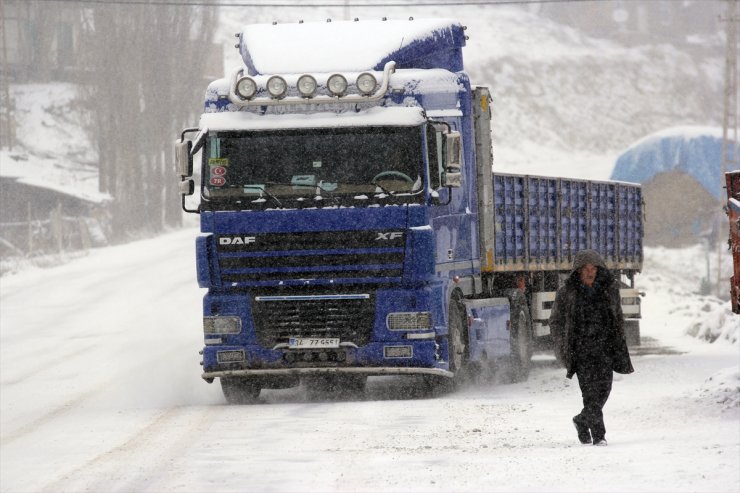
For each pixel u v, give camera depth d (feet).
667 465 77.77
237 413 119.55
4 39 647.56
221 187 129.70
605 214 206.69
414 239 127.03
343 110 129.39
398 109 128.57
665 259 512.22
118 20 571.28
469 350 142.41
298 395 144.56
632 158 557.33
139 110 570.87
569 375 92.02
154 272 348.18
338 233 127.85
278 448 92.43
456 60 144.97
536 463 81.30
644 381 145.79
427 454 87.51
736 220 119.96
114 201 549.13
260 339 129.59
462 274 143.43
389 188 127.65
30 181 563.07
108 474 82.07
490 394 139.44
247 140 129.70
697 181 547.08
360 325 128.47
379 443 94.17
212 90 132.98
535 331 173.68
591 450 87.04
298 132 129.08
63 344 201.46
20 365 174.81
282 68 134.41
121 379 159.02
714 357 183.32
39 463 89.20
